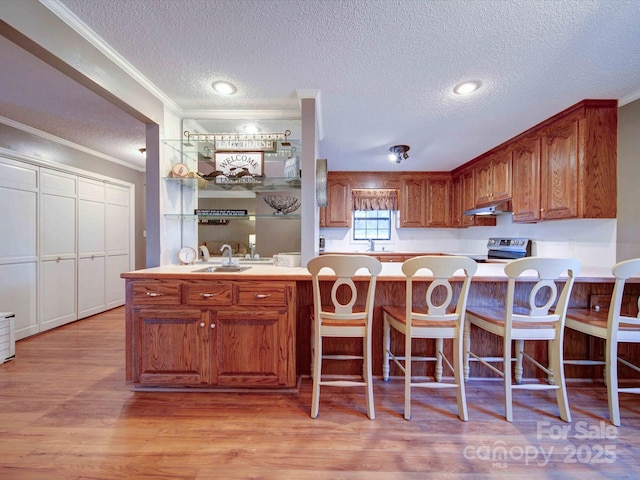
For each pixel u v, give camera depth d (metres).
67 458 1.38
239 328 1.90
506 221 3.74
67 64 1.50
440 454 1.41
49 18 1.41
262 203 2.70
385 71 1.90
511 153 3.13
